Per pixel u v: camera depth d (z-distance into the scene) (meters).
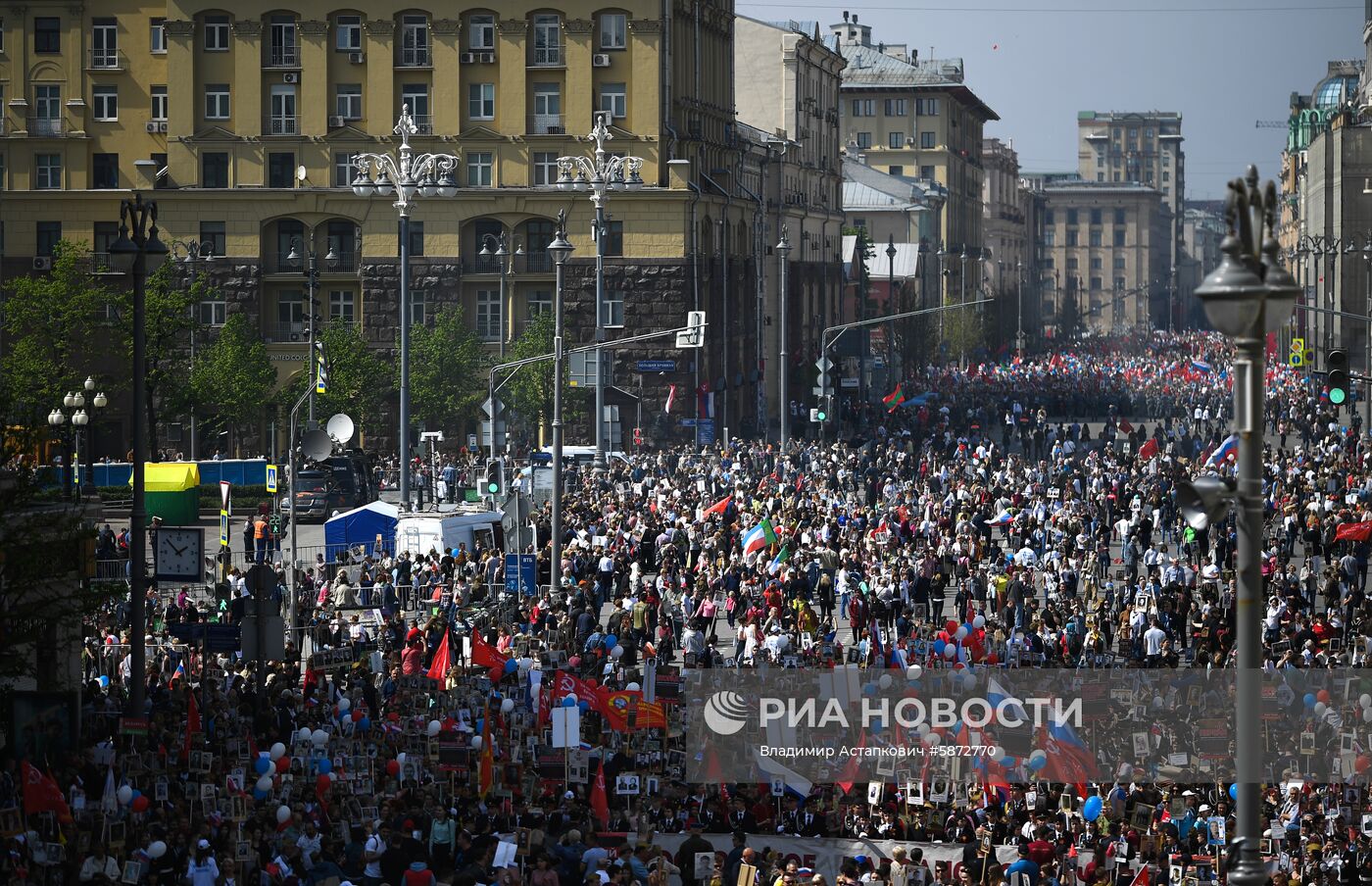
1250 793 19.84
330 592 71.75
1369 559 84.75
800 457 117.31
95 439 131.38
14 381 110.31
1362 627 58.53
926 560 71.94
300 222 138.25
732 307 157.88
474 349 129.88
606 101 139.12
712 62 158.38
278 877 34.56
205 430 131.50
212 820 36.84
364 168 100.81
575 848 35.16
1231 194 19.94
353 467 109.25
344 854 37.03
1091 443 144.25
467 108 139.00
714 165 156.50
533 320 132.12
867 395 180.25
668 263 138.62
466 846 34.97
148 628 62.94
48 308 113.44
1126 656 60.62
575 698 43.88
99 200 137.62
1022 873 33.69
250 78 137.50
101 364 127.38
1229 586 73.62
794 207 183.12
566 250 76.25
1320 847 35.41
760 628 62.62
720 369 151.88
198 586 75.56
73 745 43.59
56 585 45.25
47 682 46.88
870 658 54.97
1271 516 93.31
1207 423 149.12
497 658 53.41
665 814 40.25
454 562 75.44
